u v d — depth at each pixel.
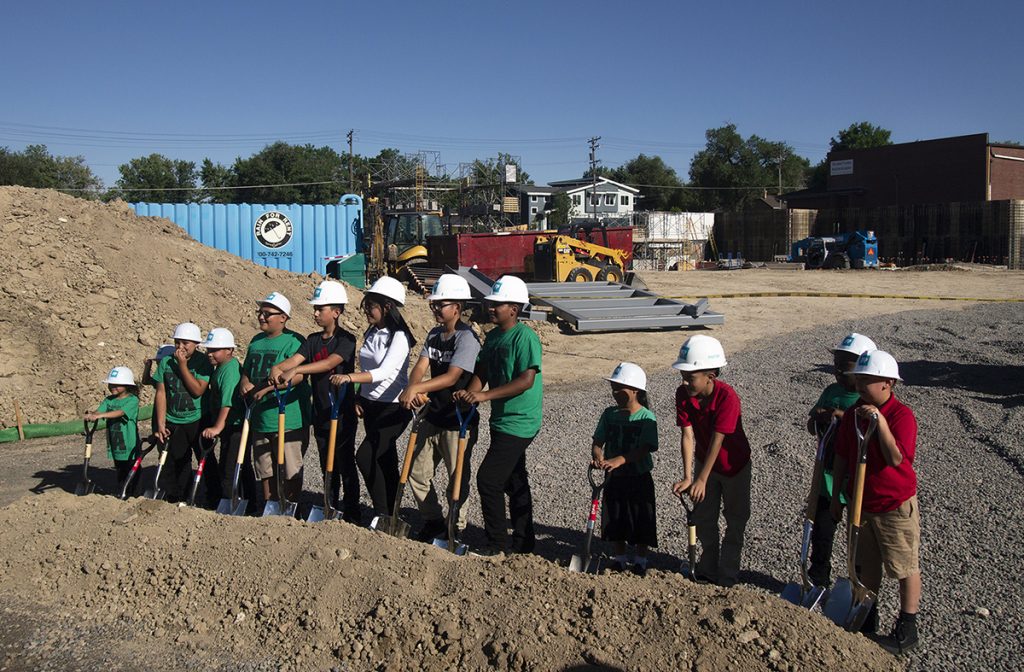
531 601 4.30
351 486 6.23
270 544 5.07
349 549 4.94
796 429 9.49
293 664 4.13
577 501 7.23
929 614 4.75
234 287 14.36
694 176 78.88
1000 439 8.56
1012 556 5.59
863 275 35.56
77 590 4.95
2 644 4.42
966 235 42.22
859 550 4.53
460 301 5.56
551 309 20.61
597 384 13.48
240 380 6.39
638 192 79.38
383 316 5.88
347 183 69.06
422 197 44.38
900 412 4.25
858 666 3.83
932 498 6.89
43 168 61.97
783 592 4.73
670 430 9.84
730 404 4.98
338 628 4.35
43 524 5.69
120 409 7.29
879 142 80.62
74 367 11.17
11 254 11.83
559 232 25.72
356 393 6.24
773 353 15.66
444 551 5.10
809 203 53.53
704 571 5.24
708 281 33.00
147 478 8.20
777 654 3.75
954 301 24.75
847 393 5.00
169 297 13.04
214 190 66.12
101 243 13.15
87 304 11.94
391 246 26.14
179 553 5.14
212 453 6.87
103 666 4.18
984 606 4.84
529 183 84.38
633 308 19.81
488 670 3.89
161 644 4.38
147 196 65.25
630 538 5.49
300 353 6.02
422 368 5.64
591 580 4.47
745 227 51.22
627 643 3.92
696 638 3.87
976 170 45.81
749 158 76.81
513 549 5.60
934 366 13.77
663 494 7.39
